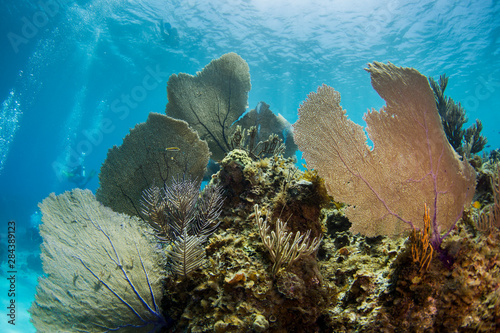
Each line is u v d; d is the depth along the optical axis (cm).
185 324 89
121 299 93
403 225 96
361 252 104
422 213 96
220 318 83
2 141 1590
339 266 103
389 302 84
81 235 102
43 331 85
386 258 95
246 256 95
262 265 92
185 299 95
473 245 87
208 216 107
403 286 83
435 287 81
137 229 107
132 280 96
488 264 85
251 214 109
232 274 91
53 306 89
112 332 91
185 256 92
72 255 97
